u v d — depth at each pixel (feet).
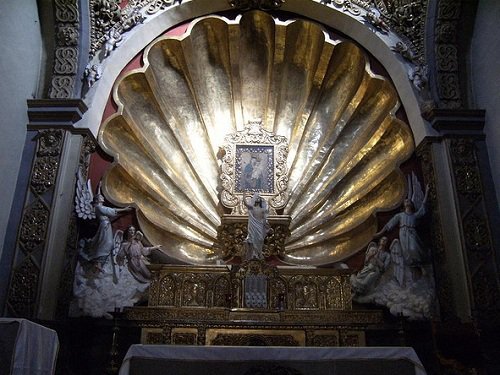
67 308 22.61
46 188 23.67
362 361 17.03
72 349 22.45
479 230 23.66
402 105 28.45
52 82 25.84
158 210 27.94
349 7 30.19
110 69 27.48
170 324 22.09
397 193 27.02
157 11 29.63
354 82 30.60
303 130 31.01
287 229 27.20
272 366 16.78
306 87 31.65
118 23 28.45
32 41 25.75
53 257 22.50
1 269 22.11
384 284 24.58
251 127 30.40
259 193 28.73
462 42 27.86
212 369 17.17
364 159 29.07
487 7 26.48
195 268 24.25
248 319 22.22
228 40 31.50
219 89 31.73
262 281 23.65
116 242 24.66
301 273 24.44
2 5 22.90
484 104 26.17
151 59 29.96
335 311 22.58
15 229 22.88
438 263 24.25
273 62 31.78
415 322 23.34
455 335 21.39
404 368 17.44
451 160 25.22
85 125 25.36
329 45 30.40
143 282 24.62
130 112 29.12
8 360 14.14
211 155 30.40
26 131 24.88
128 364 16.05
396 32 29.32
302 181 29.60
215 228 28.14
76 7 26.73
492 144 25.17
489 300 22.22
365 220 26.61
